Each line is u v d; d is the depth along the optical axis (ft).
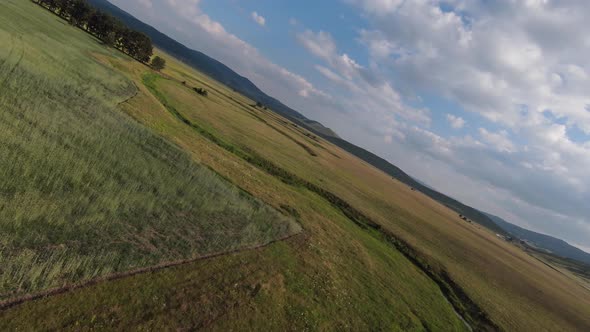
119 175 64.59
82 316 33.96
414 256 131.85
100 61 171.94
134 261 45.29
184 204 69.15
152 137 97.30
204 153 119.55
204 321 42.09
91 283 38.65
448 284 115.96
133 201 58.80
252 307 49.55
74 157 59.88
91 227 47.14
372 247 116.37
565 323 131.44
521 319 108.99
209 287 48.98
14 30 122.42
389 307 74.38
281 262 68.33
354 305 66.80
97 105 93.56
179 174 81.46
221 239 64.28
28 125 60.34
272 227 83.92
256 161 159.94
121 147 76.59
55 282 35.86
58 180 51.03
